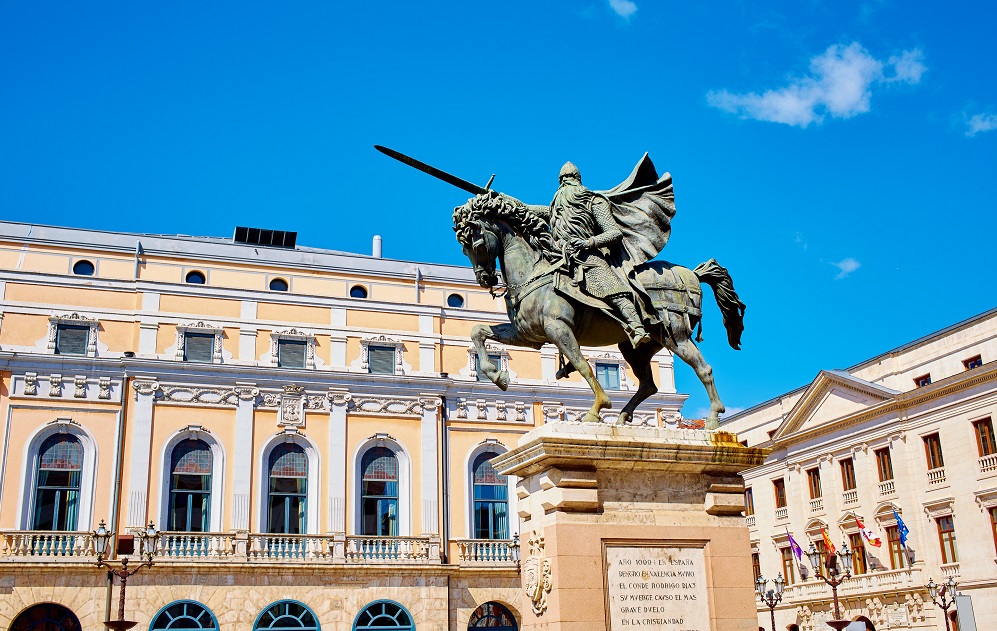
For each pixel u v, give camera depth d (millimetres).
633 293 8992
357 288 41031
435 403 39562
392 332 40250
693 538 8492
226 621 34438
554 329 8906
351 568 36094
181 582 34312
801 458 48250
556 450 8195
